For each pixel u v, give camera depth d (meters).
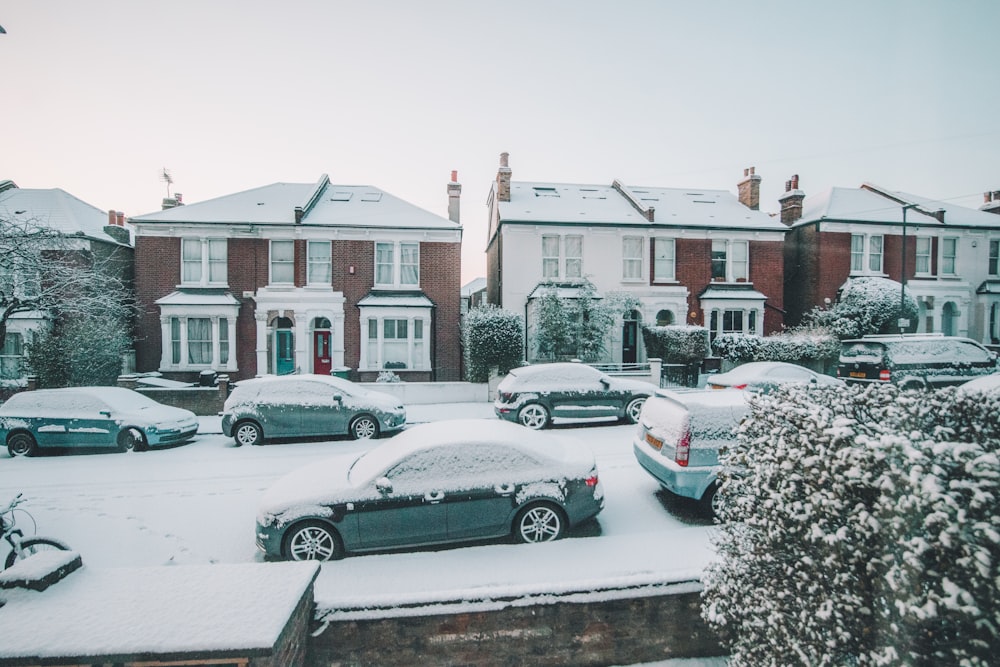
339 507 5.31
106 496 7.58
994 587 2.19
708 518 6.43
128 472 8.80
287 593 3.47
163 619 3.14
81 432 10.15
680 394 6.92
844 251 21.50
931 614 2.26
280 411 10.92
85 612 3.20
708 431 6.23
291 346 18.88
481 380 16.64
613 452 9.56
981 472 2.26
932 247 22.30
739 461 3.65
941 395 3.16
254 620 3.16
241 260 18.09
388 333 18.41
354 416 11.17
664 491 7.41
